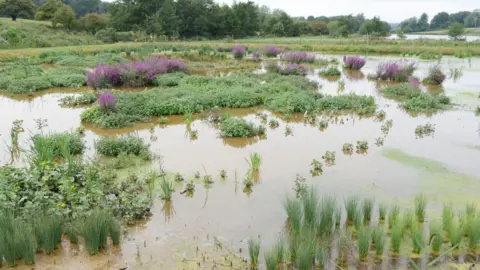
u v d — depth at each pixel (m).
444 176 8.59
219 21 63.78
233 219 6.80
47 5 58.03
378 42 43.09
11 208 6.17
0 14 59.78
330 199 6.71
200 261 5.61
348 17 77.81
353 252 5.81
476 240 5.82
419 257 5.70
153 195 7.62
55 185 7.08
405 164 9.30
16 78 19.06
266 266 5.32
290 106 14.19
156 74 20.11
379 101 16.53
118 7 57.91
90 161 9.13
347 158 9.72
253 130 11.47
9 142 10.59
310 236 5.54
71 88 18.36
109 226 5.90
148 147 10.15
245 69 25.70
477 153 10.12
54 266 5.34
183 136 11.44
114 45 36.97
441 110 14.93
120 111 12.87
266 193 7.80
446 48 35.03
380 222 6.64
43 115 13.50
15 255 5.30
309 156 9.86
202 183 8.22
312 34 68.75
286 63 28.50
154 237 6.22
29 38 36.19
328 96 15.81
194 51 33.44
